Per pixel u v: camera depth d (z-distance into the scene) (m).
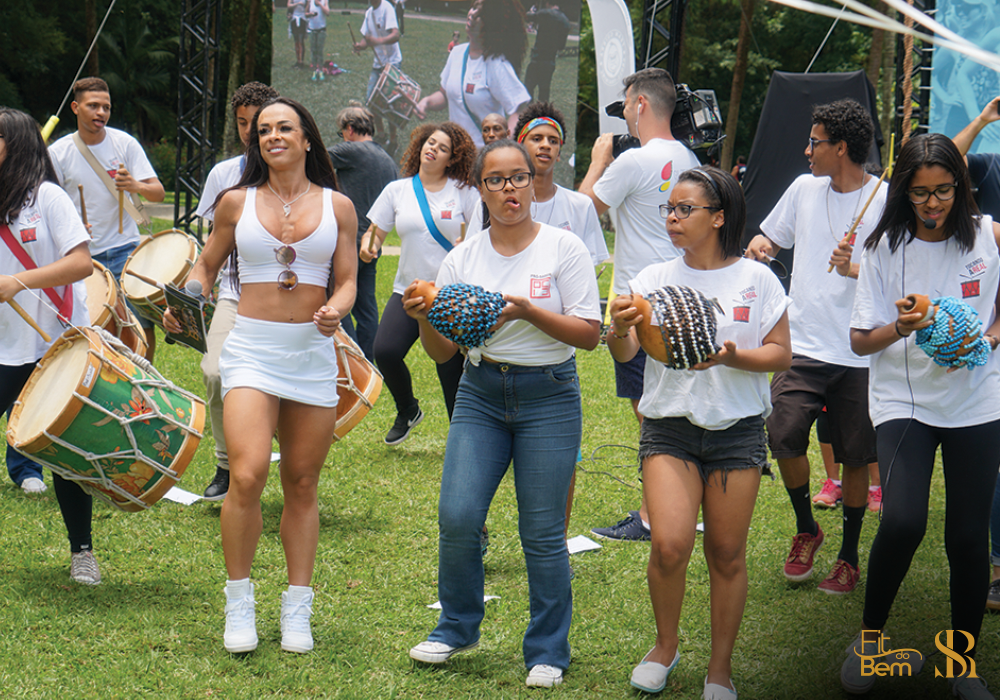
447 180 5.16
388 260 16.45
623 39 10.97
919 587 4.02
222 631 3.39
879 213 3.91
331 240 3.28
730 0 30.48
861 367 3.88
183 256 5.23
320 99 19.14
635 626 3.58
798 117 10.27
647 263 4.35
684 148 4.36
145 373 3.48
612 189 4.29
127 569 3.91
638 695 3.05
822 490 5.23
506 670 3.20
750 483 2.96
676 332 2.71
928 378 3.03
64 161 5.79
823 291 3.95
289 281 3.21
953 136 6.92
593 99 32.12
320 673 3.12
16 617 3.38
